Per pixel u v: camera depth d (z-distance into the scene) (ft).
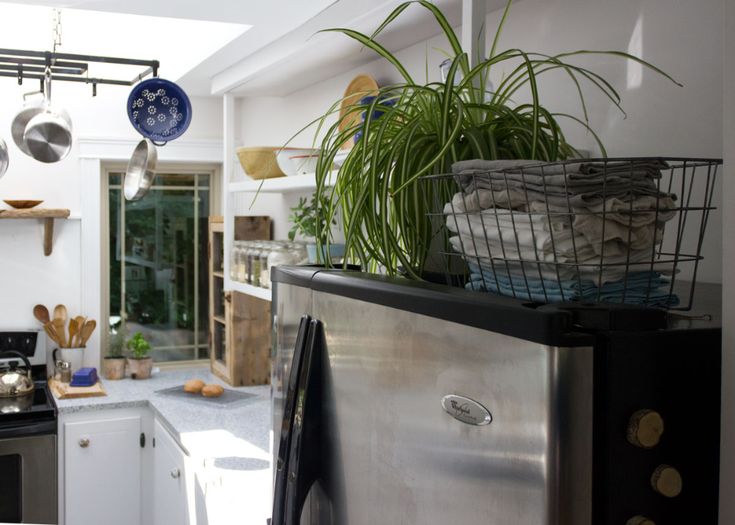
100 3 7.42
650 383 2.09
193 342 14.21
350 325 2.99
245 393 11.28
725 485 2.18
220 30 9.23
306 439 3.29
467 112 3.63
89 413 10.89
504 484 2.13
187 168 13.98
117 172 13.53
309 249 8.87
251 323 11.85
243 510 7.14
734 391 2.15
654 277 2.69
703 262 4.15
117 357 12.70
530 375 2.03
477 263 2.99
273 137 12.12
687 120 4.37
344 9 7.08
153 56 12.35
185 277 14.14
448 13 6.51
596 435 2.05
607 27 4.99
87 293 12.84
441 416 2.40
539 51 5.67
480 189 2.92
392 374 2.68
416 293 2.52
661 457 2.12
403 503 2.63
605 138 5.02
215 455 8.32
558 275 2.54
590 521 2.02
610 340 2.04
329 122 9.94
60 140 9.54
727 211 2.22
